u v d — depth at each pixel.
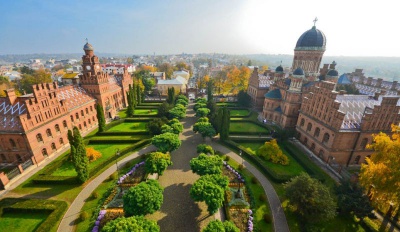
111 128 71.81
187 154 55.34
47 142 51.50
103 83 78.56
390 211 33.69
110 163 49.84
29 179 43.34
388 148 29.34
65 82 140.12
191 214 35.12
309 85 71.12
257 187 42.09
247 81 128.00
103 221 32.81
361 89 98.00
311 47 74.88
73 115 62.97
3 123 46.72
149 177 44.62
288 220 34.06
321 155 52.09
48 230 31.08
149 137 63.50
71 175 45.00
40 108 49.59
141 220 26.97
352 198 32.50
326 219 30.36
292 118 69.50
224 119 59.50
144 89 128.12
